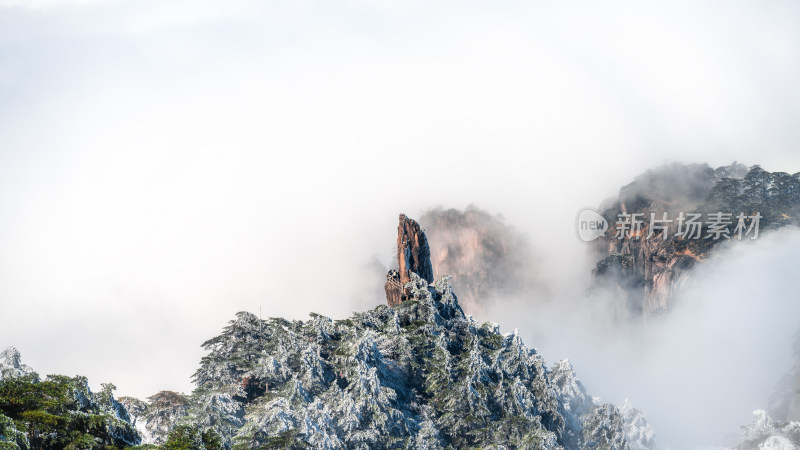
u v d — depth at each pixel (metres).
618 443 137.88
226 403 127.69
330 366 138.50
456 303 161.50
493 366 145.00
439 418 136.38
